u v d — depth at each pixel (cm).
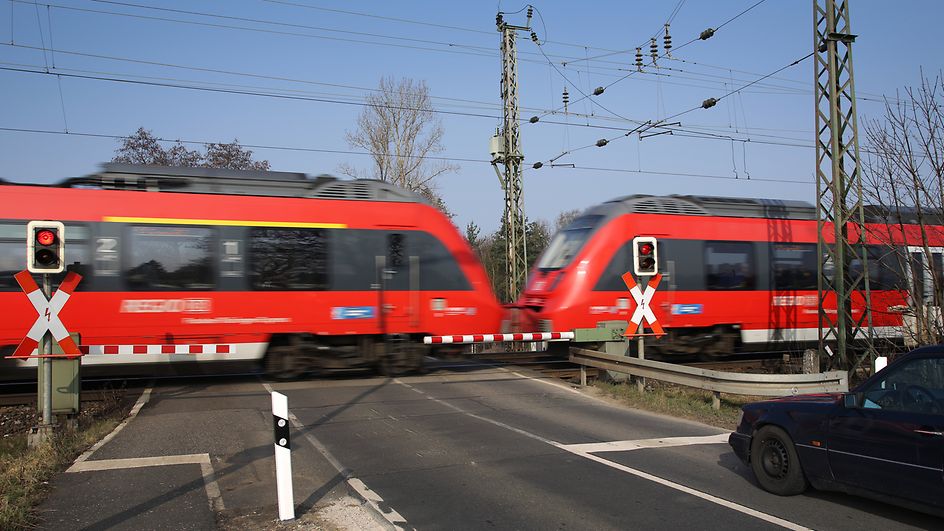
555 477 710
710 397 1192
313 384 1354
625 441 881
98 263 1241
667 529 553
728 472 729
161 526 561
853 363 1388
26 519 569
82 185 1271
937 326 1264
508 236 2698
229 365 1370
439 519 581
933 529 545
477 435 912
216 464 757
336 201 1401
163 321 1269
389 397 1209
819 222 1386
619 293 1573
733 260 1669
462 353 1505
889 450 543
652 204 1636
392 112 3812
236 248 1320
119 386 1337
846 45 1370
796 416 630
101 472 719
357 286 1393
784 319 1705
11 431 998
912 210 1387
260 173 1392
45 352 865
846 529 548
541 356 1850
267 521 576
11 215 1205
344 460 780
